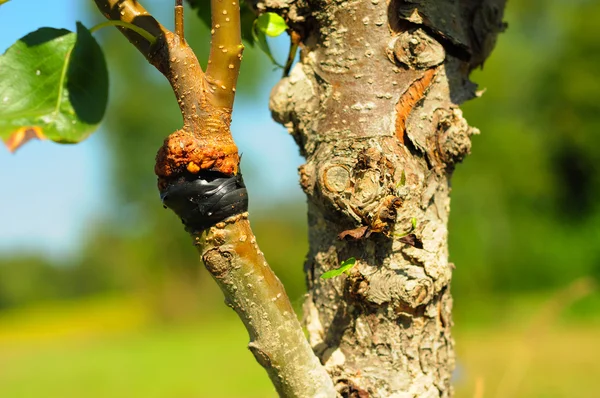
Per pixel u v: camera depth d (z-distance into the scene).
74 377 4.00
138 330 8.62
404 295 0.58
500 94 7.03
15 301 14.41
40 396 3.23
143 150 9.26
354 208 0.58
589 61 7.31
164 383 3.26
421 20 0.59
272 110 0.61
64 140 0.53
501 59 7.15
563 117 7.39
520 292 6.61
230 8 0.53
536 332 0.94
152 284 9.47
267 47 0.63
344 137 0.59
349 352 0.59
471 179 6.45
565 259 6.75
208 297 9.33
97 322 10.31
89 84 0.55
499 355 2.09
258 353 0.54
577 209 7.24
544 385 2.07
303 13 0.61
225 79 0.54
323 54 0.60
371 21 0.60
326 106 0.60
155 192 9.31
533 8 7.91
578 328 4.06
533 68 7.64
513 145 6.75
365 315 0.59
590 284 0.92
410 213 0.58
